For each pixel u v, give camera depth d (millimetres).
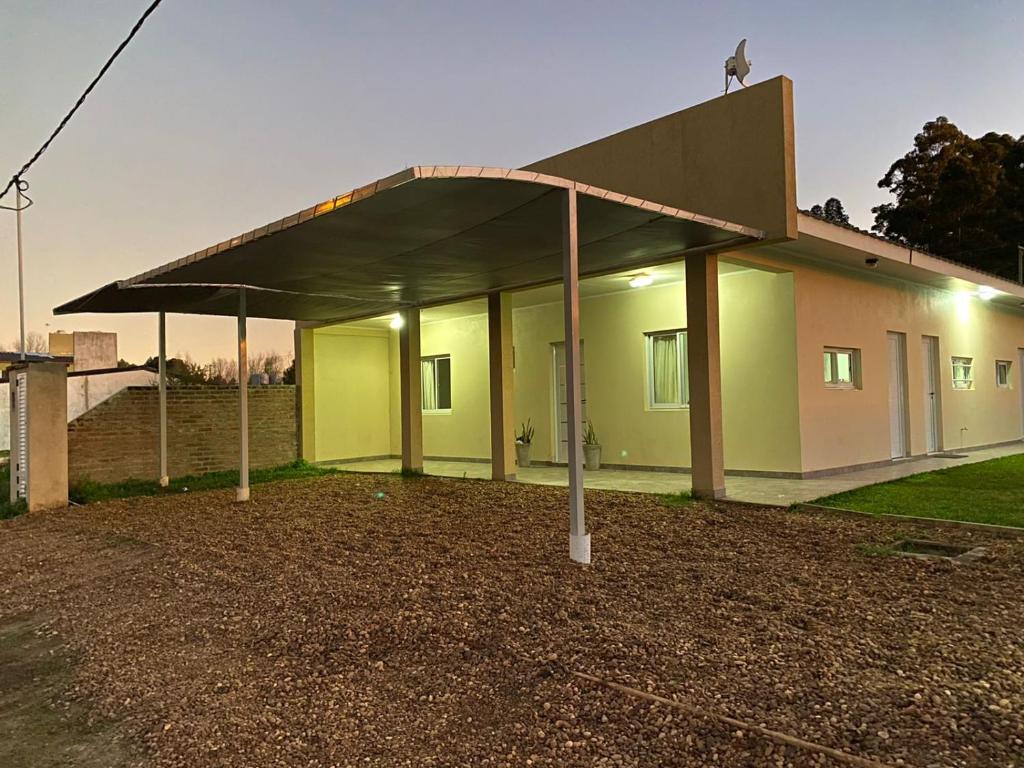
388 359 15727
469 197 5004
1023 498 7496
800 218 7773
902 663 3123
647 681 3029
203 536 6691
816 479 9344
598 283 10578
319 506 8297
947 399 13281
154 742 2863
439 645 3637
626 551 5492
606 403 11648
